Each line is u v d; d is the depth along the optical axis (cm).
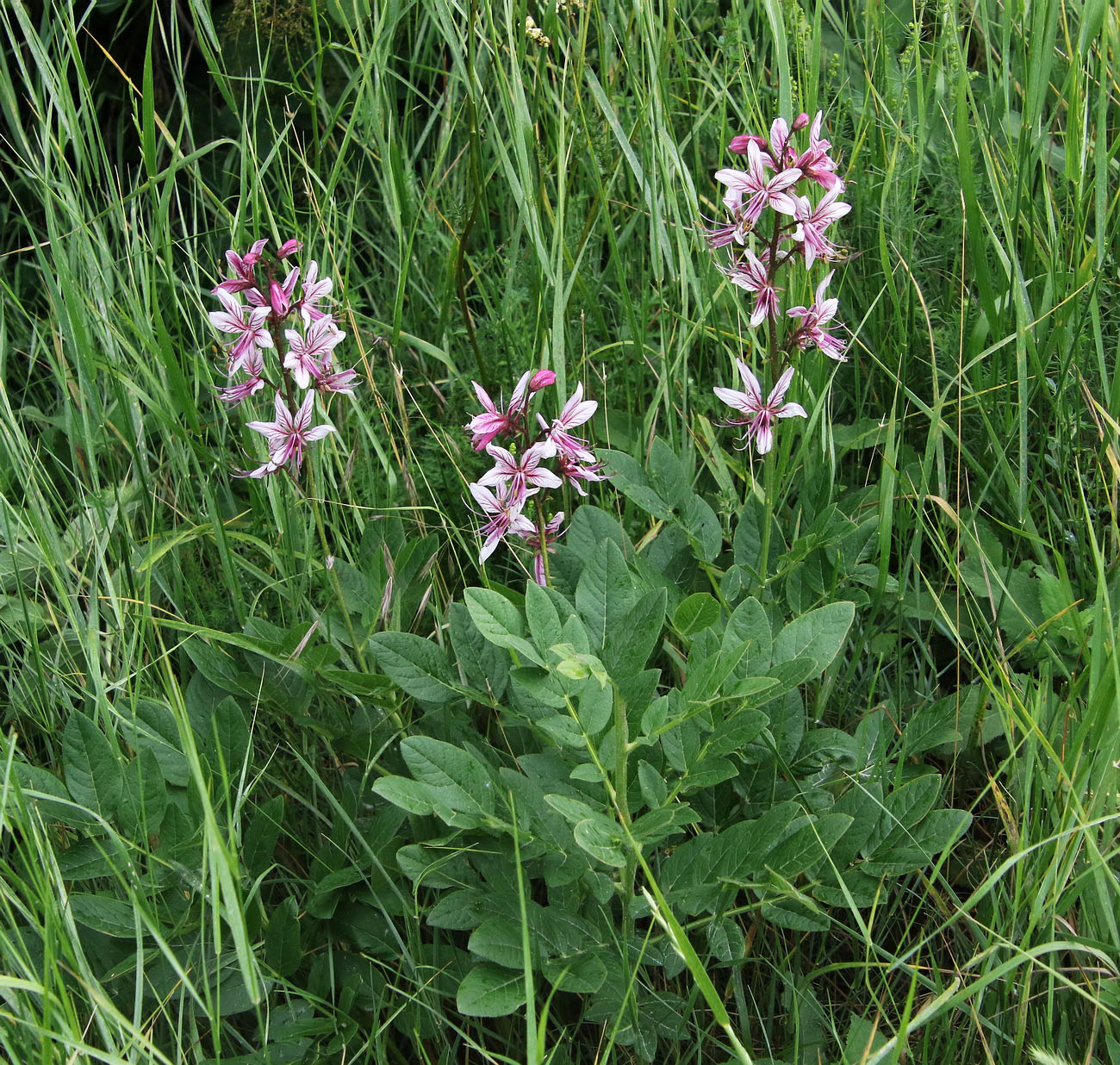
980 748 110
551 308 128
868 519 113
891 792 105
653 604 97
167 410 121
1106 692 97
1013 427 122
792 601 114
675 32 143
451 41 125
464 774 97
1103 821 97
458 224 138
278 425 105
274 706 110
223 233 144
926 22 145
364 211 148
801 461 122
